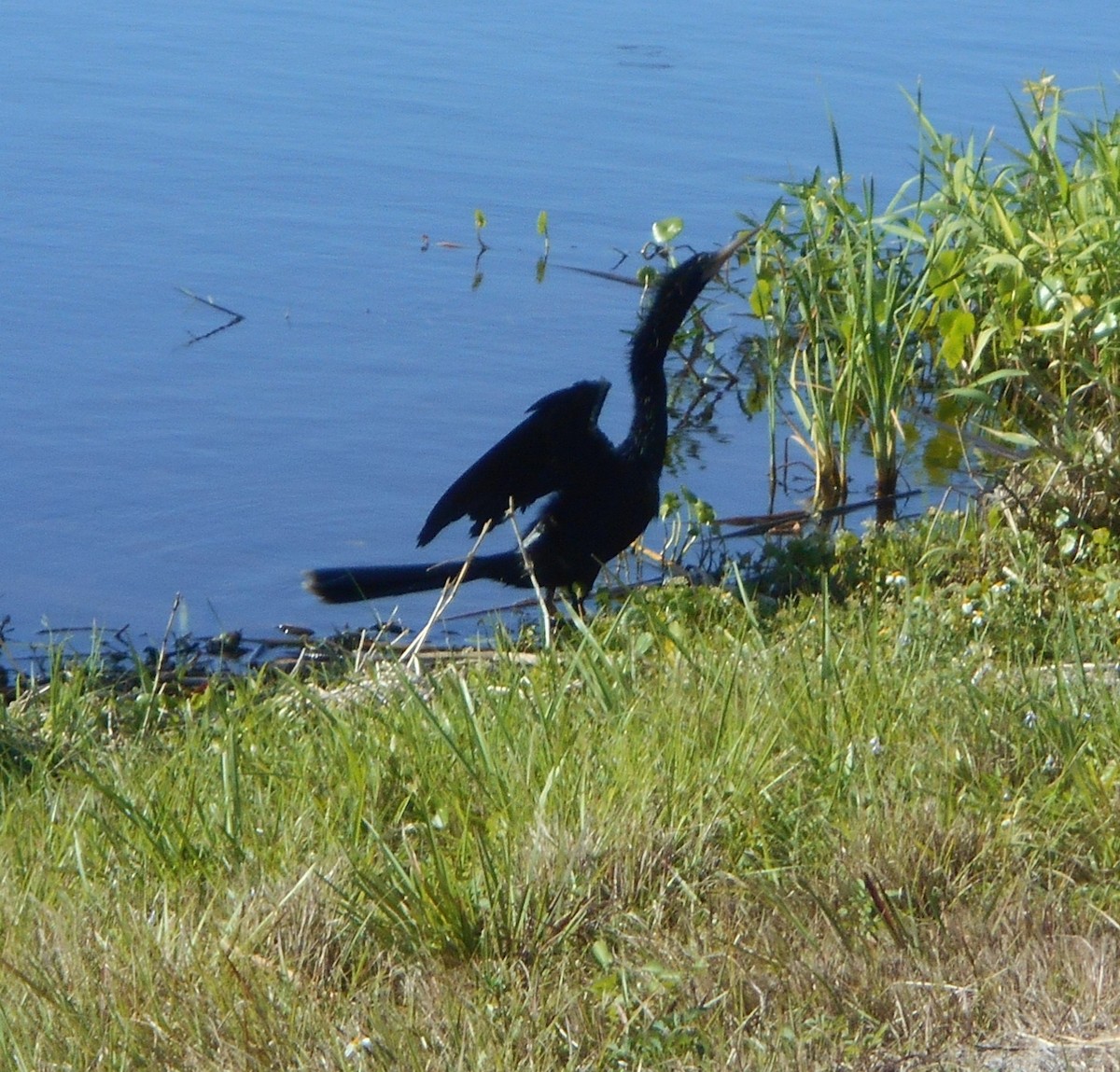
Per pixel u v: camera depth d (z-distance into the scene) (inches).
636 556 464.4
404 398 564.1
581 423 386.9
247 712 307.1
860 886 208.7
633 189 748.0
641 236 698.8
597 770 243.8
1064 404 454.6
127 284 655.1
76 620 426.3
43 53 983.6
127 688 372.2
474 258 685.9
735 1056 172.4
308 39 1026.7
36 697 339.9
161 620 427.5
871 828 221.5
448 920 202.4
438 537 474.3
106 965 193.2
